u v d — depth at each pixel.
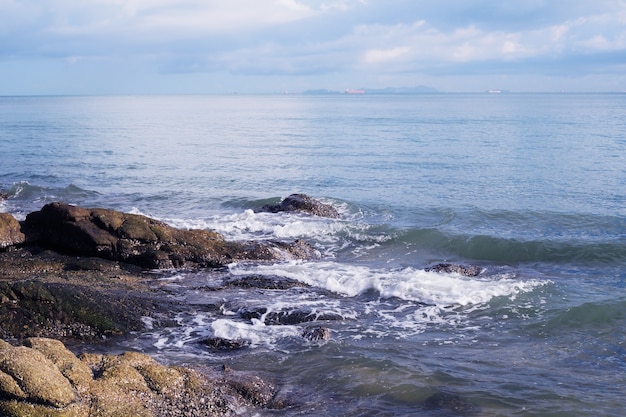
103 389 9.88
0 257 18.92
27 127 81.88
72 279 16.45
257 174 40.34
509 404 11.02
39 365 9.30
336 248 22.91
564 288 17.52
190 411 10.24
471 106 168.38
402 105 185.88
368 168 42.22
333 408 10.87
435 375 12.15
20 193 33.31
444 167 42.12
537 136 63.53
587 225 25.86
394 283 17.48
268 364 12.62
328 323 14.98
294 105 197.25
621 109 133.25
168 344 13.59
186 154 50.88
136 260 19.17
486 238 22.56
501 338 14.34
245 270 19.08
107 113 131.00
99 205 30.88
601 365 12.78
